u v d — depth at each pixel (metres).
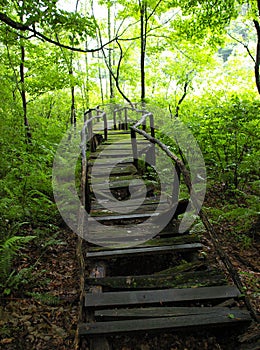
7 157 5.80
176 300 3.06
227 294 3.12
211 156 7.26
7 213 4.64
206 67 13.27
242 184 6.61
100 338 2.73
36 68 9.25
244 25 12.87
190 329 2.80
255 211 4.93
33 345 2.87
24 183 5.52
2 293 3.46
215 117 7.14
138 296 3.12
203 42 11.32
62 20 4.62
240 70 13.74
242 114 6.49
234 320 2.81
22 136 6.85
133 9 11.40
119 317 2.89
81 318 2.86
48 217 5.39
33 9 4.34
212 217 5.40
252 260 4.33
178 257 4.30
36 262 4.00
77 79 10.27
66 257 4.47
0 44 8.37
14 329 3.04
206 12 9.11
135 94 17.27
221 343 2.87
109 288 3.32
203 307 2.99
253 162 6.14
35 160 6.45
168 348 2.88
